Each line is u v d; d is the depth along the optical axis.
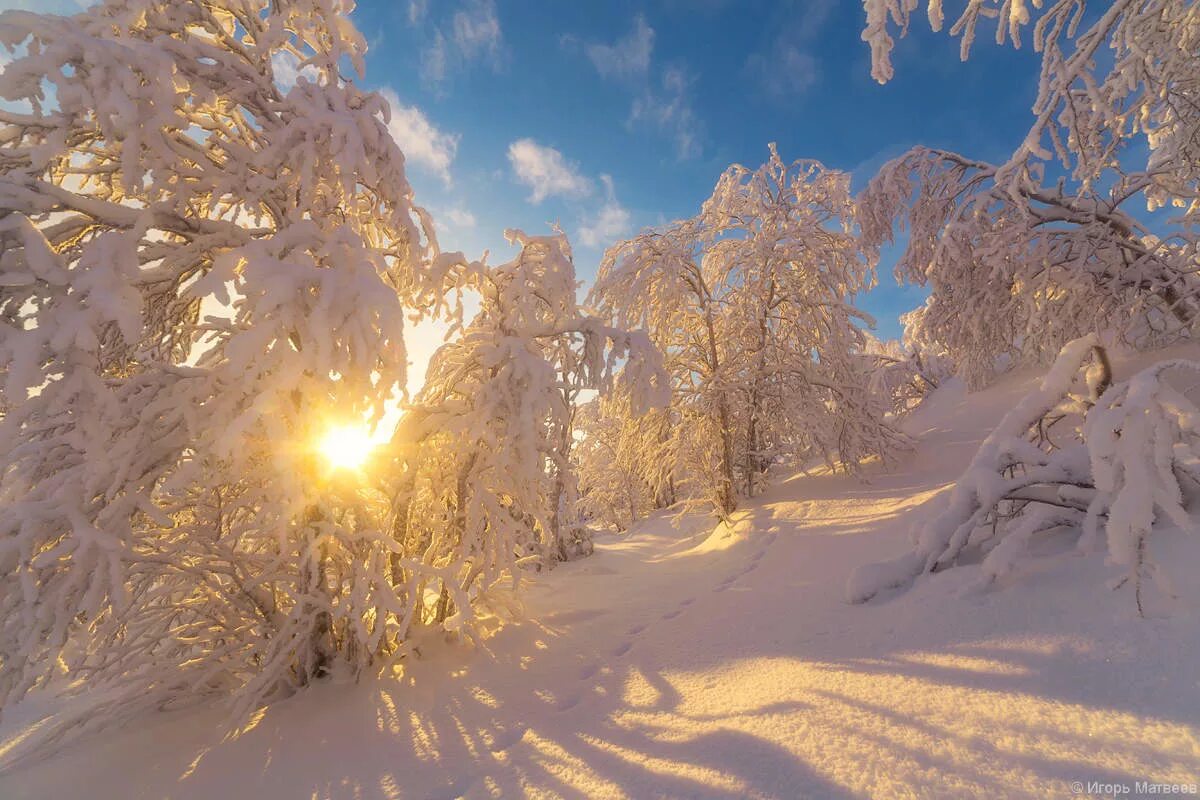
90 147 3.47
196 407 3.56
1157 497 2.30
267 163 3.56
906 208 8.90
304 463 3.57
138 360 3.78
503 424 4.53
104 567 3.14
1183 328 6.96
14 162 3.08
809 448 10.54
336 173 3.92
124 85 2.84
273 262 3.06
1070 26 4.54
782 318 10.12
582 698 3.32
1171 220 6.43
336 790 2.65
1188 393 5.66
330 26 3.98
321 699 3.82
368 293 3.14
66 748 3.70
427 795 2.48
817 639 3.29
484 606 5.38
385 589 4.07
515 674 3.91
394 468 4.44
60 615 3.04
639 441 11.69
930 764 1.82
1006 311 8.09
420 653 4.45
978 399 10.37
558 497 8.79
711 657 3.54
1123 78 5.11
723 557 7.37
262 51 3.76
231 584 4.12
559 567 8.70
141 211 3.38
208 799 2.75
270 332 2.98
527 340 4.63
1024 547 3.12
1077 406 3.50
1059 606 2.62
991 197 7.52
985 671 2.32
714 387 9.70
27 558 2.94
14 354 2.65
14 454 3.01
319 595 4.00
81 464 3.21
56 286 2.87
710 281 11.01
